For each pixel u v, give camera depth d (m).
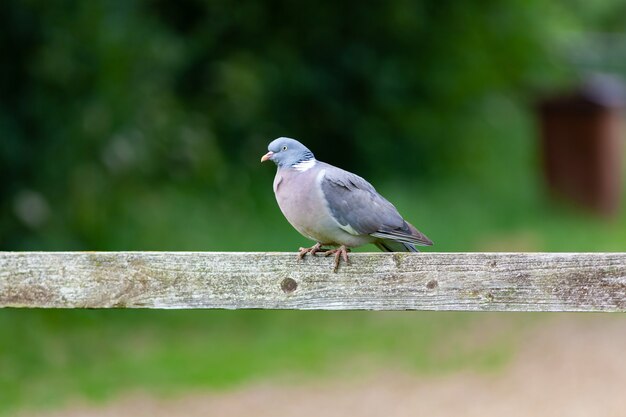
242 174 19.09
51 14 13.86
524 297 5.25
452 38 22.53
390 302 5.36
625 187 22.64
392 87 21.73
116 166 15.16
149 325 13.31
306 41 20.75
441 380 11.37
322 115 21.55
